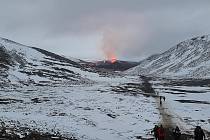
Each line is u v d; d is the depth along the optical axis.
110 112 45.03
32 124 29.58
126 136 31.17
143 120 40.94
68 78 106.44
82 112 42.75
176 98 70.19
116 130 33.81
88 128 32.75
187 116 46.06
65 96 59.56
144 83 115.75
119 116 42.53
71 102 51.84
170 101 64.25
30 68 104.31
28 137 22.98
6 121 28.41
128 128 35.47
